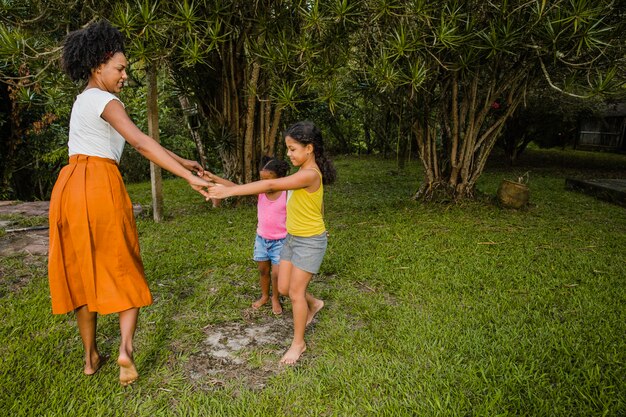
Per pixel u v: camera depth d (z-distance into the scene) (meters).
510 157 12.02
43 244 4.29
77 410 1.88
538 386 2.01
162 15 3.88
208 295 3.13
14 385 2.01
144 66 4.68
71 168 1.84
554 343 2.39
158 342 2.45
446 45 4.07
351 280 3.42
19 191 8.02
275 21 4.67
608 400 1.90
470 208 5.95
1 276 3.43
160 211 5.43
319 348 2.42
